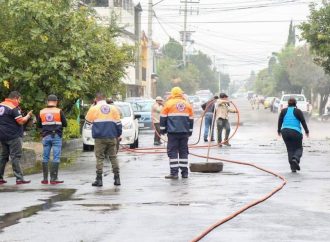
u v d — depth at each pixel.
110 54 58.06
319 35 69.12
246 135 78.25
